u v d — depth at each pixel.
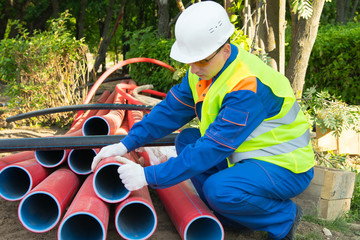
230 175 2.21
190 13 2.13
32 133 5.16
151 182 2.12
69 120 5.61
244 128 2.08
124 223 2.32
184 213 2.25
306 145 2.30
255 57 2.26
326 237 2.71
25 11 13.70
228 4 4.28
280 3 4.23
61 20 5.83
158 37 8.27
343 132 4.71
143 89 6.04
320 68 6.49
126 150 2.45
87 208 2.10
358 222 3.11
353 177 3.12
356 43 6.12
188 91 2.50
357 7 16.16
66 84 5.86
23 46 5.37
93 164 2.36
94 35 19.06
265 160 2.21
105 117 3.54
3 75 5.49
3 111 5.96
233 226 2.60
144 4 13.87
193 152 2.09
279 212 2.33
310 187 3.08
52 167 2.92
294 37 4.56
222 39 2.09
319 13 4.42
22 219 2.21
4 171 2.58
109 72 5.63
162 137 2.58
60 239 2.06
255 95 2.07
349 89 6.32
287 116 2.24
